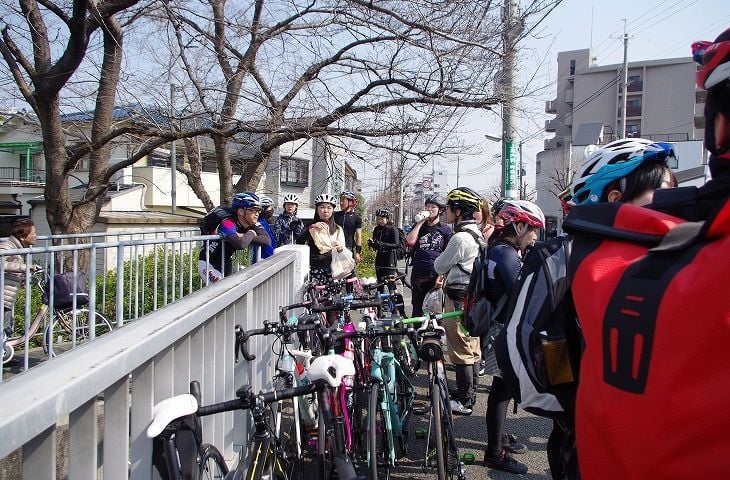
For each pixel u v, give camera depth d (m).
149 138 9.00
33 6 7.79
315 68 8.62
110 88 8.29
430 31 7.28
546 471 3.83
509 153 8.66
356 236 9.84
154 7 7.77
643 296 1.01
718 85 1.11
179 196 22.86
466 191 4.89
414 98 7.86
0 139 24.62
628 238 1.17
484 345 3.64
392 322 3.61
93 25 7.18
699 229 1.02
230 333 2.95
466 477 3.72
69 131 9.48
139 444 1.90
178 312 2.10
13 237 4.98
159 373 2.04
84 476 1.50
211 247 5.45
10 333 4.86
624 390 0.99
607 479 1.03
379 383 3.46
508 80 7.78
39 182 22.91
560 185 34.44
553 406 1.82
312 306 4.44
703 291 0.90
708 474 0.85
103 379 1.42
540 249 1.85
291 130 8.00
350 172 12.12
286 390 2.40
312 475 3.58
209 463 2.31
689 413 0.87
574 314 1.71
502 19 7.62
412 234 6.94
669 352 0.92
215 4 8.45
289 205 9.68
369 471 3.16
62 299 5.14
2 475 2.08
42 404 1.14
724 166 1.16
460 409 4.80
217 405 2.12
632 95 52.12
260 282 3.54
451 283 4.77
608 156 1.90
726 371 0.86
